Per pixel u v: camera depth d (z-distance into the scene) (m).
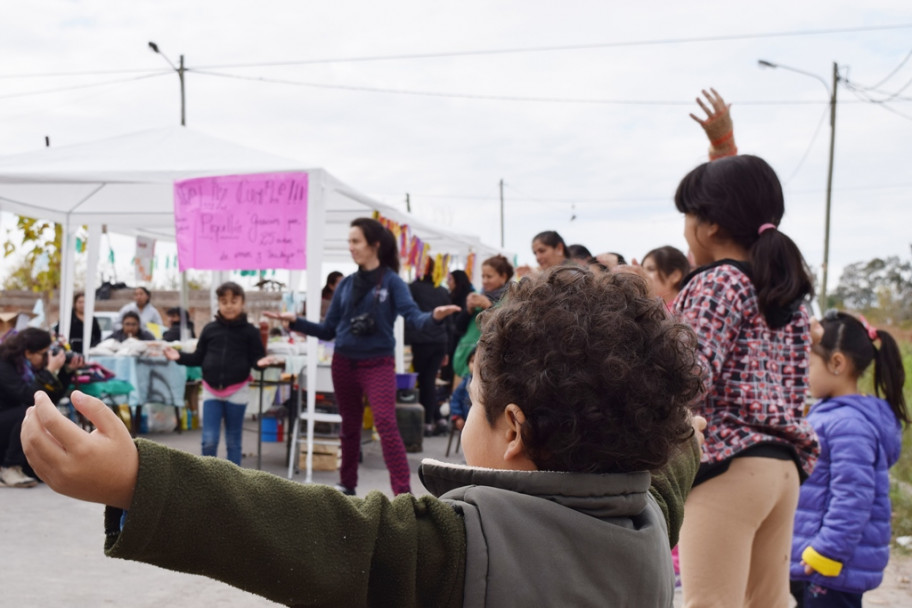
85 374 7.08
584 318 1.08
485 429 1.17
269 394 7.41
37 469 0.86
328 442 6.78
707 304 2.10
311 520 0.96
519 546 1.04
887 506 2.93
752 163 2.25
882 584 4.40
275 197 6.20
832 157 23.75
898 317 29.97
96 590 3.69
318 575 0.94
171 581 3.89
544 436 1.07
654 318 1.12
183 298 12.08
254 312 12.48
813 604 2.91
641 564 1.10
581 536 1.06
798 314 2.21
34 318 8.36
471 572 1.02
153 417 8.40
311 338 6.18
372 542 0.98
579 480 1.08
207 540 0.89
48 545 4.35
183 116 23.09
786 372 2.19
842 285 46.34
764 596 2.21
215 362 6.00
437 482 1.21
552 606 1.02
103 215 8.84
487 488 1.10
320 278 6.14
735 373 2.10
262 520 0.92
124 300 13.77
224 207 6.26
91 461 0.85
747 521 2.06
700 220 2.30
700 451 1.60
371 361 5.26
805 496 2.92
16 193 7.99
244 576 0.92
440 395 10.12
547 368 1.06
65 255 8.88
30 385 5.90
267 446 8.00
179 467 0.90
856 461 2.79
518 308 1.12
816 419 2.93
